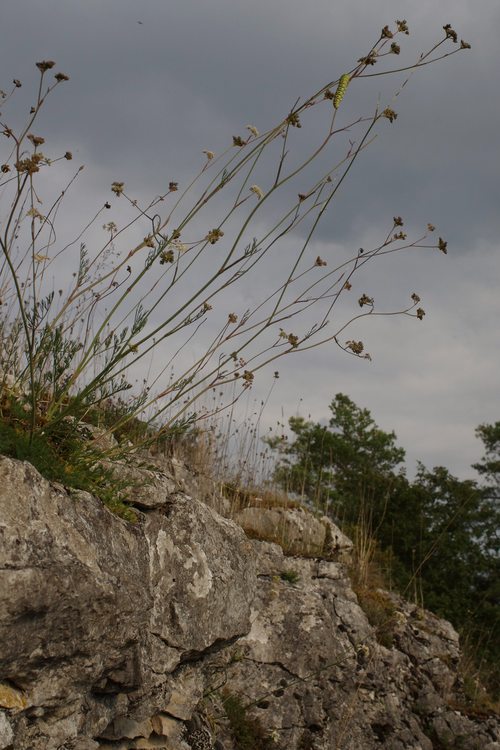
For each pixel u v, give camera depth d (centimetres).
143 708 430
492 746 965
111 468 413
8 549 302
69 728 354
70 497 368
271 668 773
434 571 1630
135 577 387
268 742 724
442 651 1080
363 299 393
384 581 1254
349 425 1998
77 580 328
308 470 1808
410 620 1086
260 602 803
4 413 382
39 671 328
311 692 786
